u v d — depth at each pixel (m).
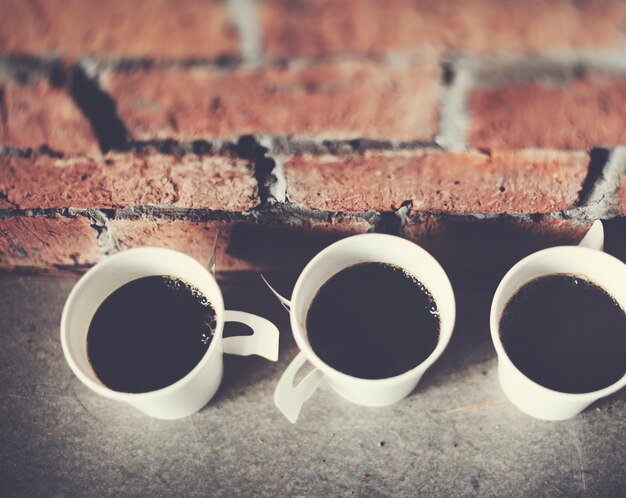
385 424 0.57
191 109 0.50
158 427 0.58
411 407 0.57
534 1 0.45
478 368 0.58
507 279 0.53
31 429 0.58
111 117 0.50
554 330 0.54
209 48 0.47
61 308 0.61
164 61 0.48
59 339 0.60
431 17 0.46
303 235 0.58
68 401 0.59
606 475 0.55
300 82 0.48
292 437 0.57
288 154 0.52
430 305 0.55
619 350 0.54
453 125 0.50
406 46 0.47
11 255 0.60
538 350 0.54
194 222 0.57
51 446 0.58
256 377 0.59
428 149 0.52
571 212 0.55
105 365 0.54
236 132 0.51
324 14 0.46
